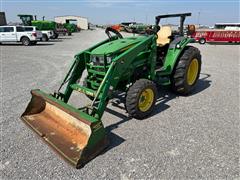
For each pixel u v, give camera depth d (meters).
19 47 16.34
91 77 4.04
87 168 2.74
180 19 5.31
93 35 33.84
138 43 3.97
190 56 4.86
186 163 2.82
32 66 8.84
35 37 18.02
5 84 6.23
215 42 24.53
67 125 3.35
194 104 4.75
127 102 3.78
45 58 10.93
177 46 4.83
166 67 4.75
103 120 4.02
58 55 11.98
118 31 5.04
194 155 2.98
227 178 2.57
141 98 3.84
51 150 3.09
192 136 3.45
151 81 4.04
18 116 4.14
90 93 3.59
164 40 5.25
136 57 4.01
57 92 3.90
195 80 5.43
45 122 3.64
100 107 3.27
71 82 4.11
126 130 3.65
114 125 3.82
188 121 3.95
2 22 30.80
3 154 3.02
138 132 3.58
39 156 2.97
